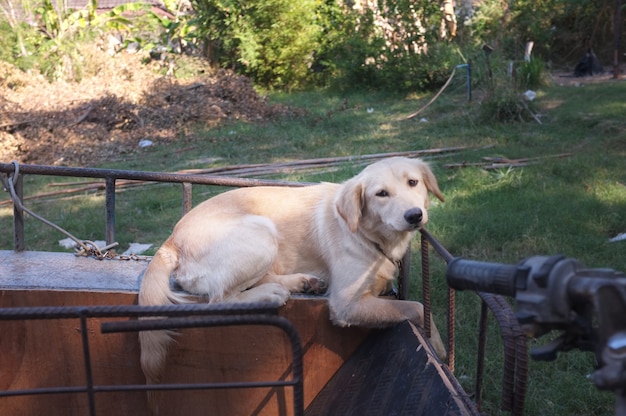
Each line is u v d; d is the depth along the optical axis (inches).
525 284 50.9
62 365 145.6
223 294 144.7
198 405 150.3
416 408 112.6
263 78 751.1
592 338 49.7
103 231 307.6
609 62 780.6
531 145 418.6
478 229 271.1
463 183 339.0
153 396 148.3
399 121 530.0
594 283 47.3
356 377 141.1
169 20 769.6
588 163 354.3
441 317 208.5
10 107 518.9
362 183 141.6
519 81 579.2
